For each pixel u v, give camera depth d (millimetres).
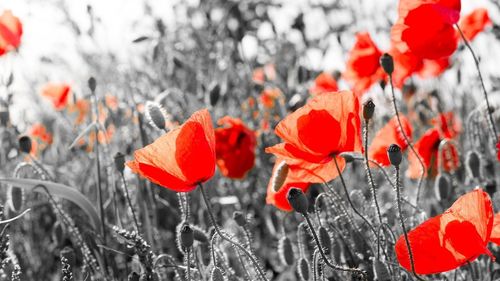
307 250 1352
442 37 1273
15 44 1782
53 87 2096
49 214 1663
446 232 1031
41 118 2291
